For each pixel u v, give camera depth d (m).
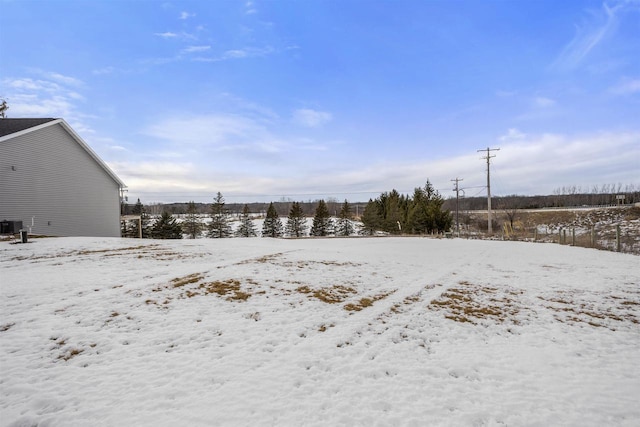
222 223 53.62
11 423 2.75
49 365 3.69
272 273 8.54
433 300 6.70
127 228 45.50
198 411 2.89
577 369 3.89
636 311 6.21
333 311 5.80
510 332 5.08
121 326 4.81
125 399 3.07
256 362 3.84
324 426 2.73
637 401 3.24
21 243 12.47
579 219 43.97
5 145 16.66
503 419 2.90
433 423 2.82
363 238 26.23
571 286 8.16
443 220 37.78
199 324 4.98
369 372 3.67
